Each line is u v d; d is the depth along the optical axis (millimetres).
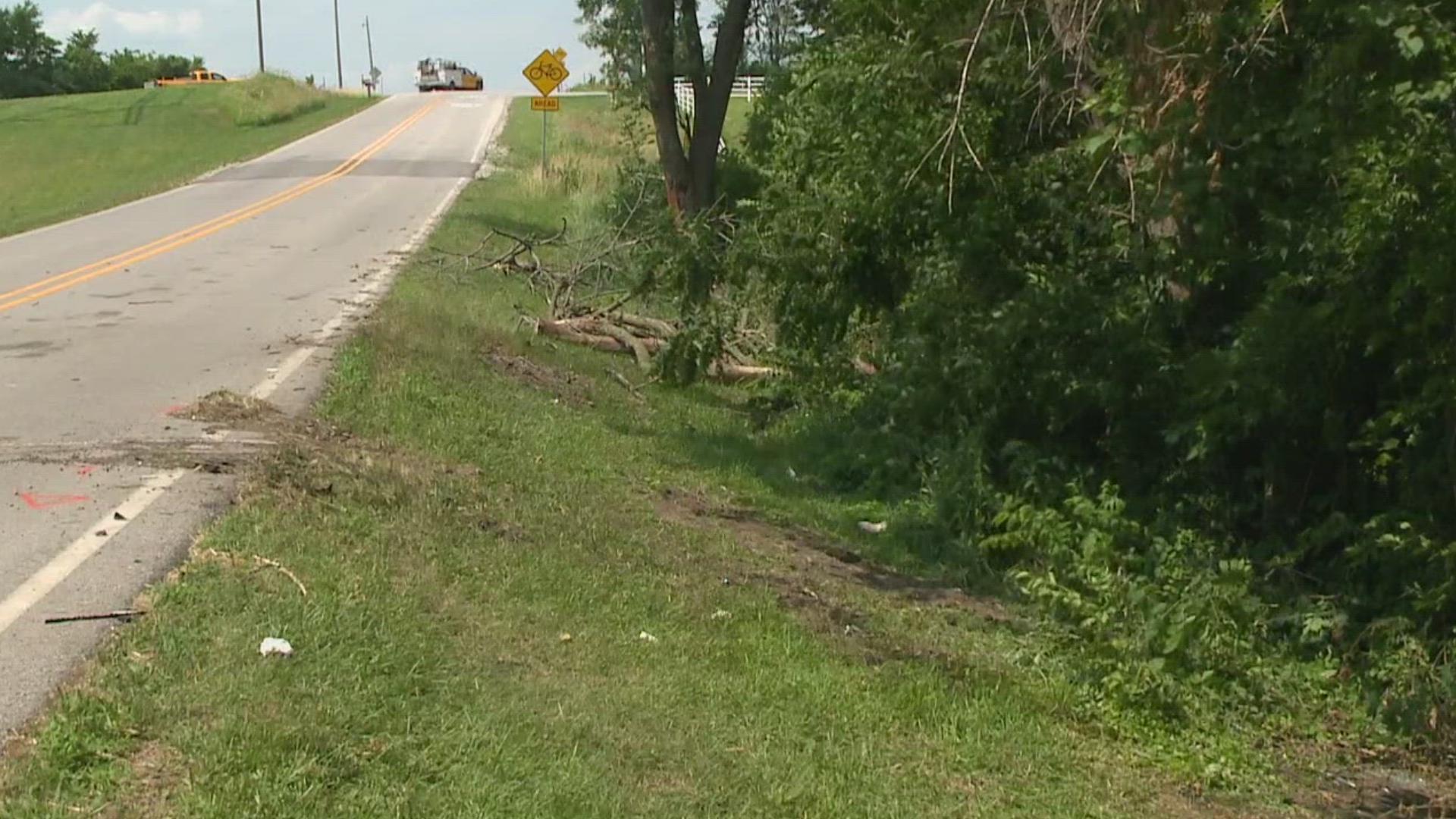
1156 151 8609
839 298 12438
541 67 33250
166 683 4812
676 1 21172
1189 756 6375
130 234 23938
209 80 95000
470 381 11859
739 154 24906
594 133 45719
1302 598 8359
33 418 9281
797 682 6152
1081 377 9945
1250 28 8016
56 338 12867
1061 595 7664
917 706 6184
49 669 4887
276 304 15234
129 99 67875
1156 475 9898
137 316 14328
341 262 19578
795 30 21312
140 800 4086
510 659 5719
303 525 6848
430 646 5570
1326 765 6816
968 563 9297
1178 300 9641
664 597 7004
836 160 12281
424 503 7734
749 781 5020
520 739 4906
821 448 12000
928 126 11109
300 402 9984
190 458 8086
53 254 20875
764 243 12586
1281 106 8602
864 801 5074
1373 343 8039
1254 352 8547
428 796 4406
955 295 10969
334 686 4977
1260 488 9602
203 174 38531
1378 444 8391
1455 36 7082
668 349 13281
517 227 25547
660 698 5641
